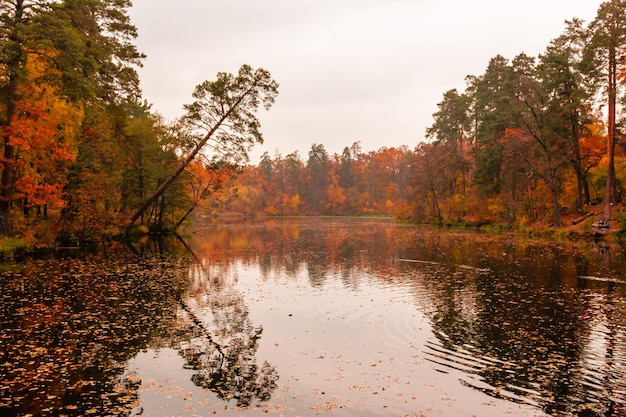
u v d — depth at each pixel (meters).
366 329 12.74
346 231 55.66
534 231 42.47
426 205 72.56
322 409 7.84
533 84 43.19
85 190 31.02
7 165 23.88
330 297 16.83
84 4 24.70
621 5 35.69
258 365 9.94
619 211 38.19
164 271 22.22
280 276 21.48
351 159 143.50
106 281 19.00
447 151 63.56
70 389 8.49
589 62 37.44
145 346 11.05
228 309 14.91
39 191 25.09
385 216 116.56
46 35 20.94
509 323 13.23
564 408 7.97
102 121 32.78
